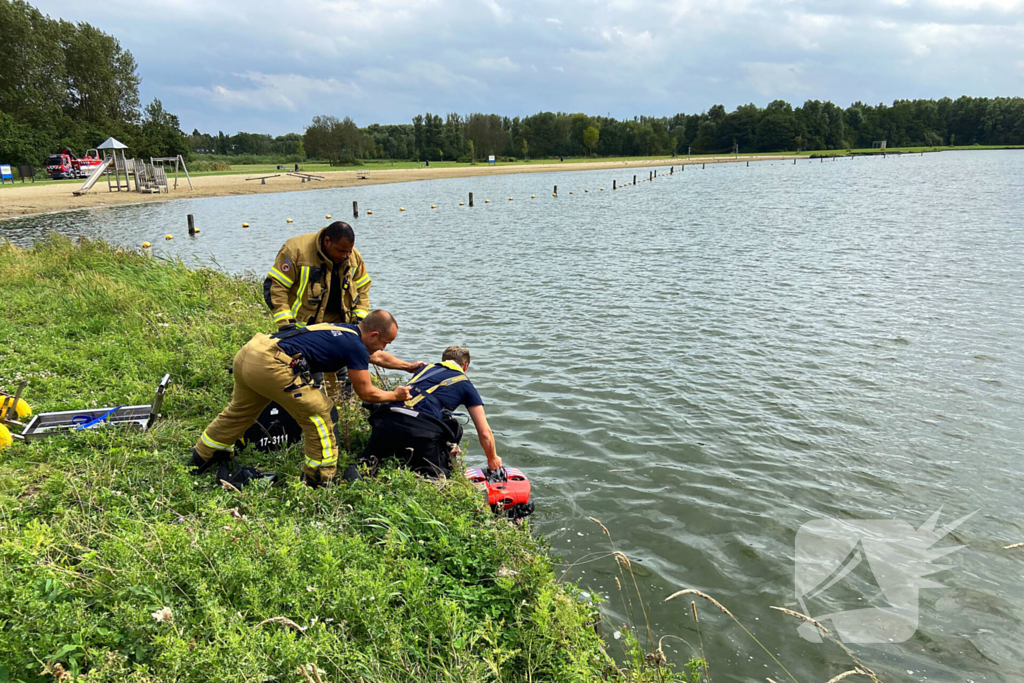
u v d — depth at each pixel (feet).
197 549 10.87
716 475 21.44
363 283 19.62
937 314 41.96
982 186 171.22
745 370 31.76
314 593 10.52
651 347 35.47
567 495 20.03
